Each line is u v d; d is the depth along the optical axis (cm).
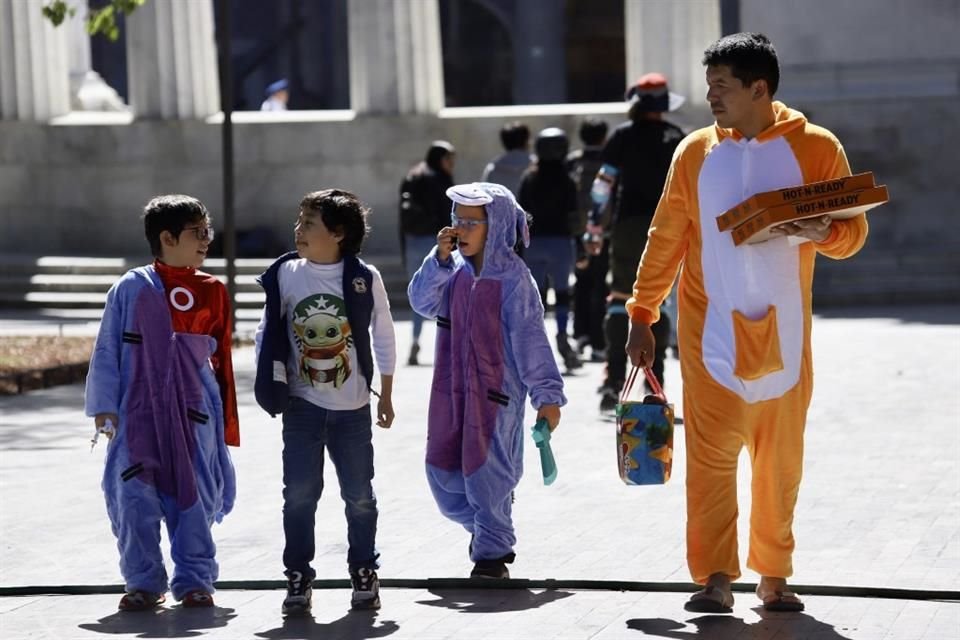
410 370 3778
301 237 1730
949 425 2791
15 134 5759
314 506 1736
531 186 3691
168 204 1758
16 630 1673
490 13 8488
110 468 1762
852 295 5116
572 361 3738
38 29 5759
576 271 3997
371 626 1669
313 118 5609
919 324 4469
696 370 1673
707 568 1686
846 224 1642
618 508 2208
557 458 2595
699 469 1681
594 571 1859
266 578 1866
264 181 5612
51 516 2222
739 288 1647
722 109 1656
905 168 5384
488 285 1833
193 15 5650
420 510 2230
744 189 1648
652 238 1709
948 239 5391
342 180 5597
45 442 2836
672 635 1603
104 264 5425
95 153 5700
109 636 1645
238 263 5306
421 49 5578
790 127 1659
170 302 1758
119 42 8431
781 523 1675
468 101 8538
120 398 1755
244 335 4394
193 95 5650
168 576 1845
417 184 3956
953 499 2198
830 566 1845
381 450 2702
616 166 2973
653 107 2950
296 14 8819
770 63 1647
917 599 1725
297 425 1734
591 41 8244
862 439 2670
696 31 5419
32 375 3525
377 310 1769
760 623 1642
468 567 1900
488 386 1830
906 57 5381
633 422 1708
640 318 1731
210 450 1777
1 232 5797
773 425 1661
